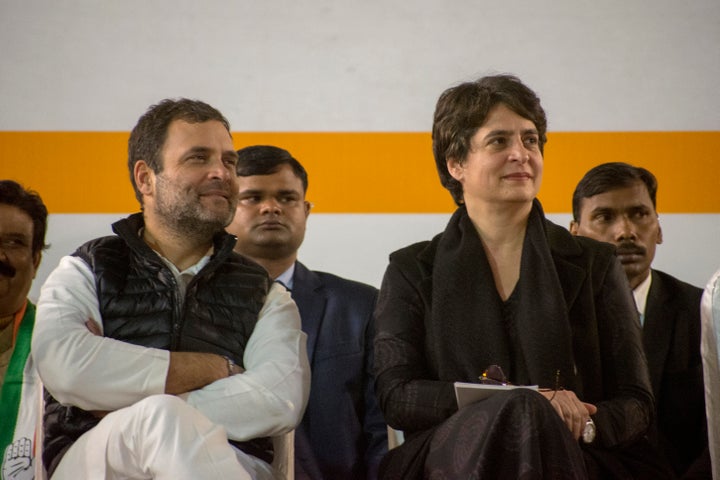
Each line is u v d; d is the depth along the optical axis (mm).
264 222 9922
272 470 7180
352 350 9484
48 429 7270
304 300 9805
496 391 6426
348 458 9086
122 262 7641
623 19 11516
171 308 7523
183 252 7930
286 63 11500
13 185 9070
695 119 11375
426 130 11422
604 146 11367
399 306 7668
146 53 11453
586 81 11445
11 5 11430
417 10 11547
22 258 8906
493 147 7652
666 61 11445
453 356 7379
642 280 9625
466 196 7891
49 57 11406
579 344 7371
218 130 7965
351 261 11234
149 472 6477
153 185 7875
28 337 8812
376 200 11344
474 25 11547
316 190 11336
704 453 7594
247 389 7078
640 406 7113
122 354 7043
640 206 9711
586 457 6777
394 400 7168
